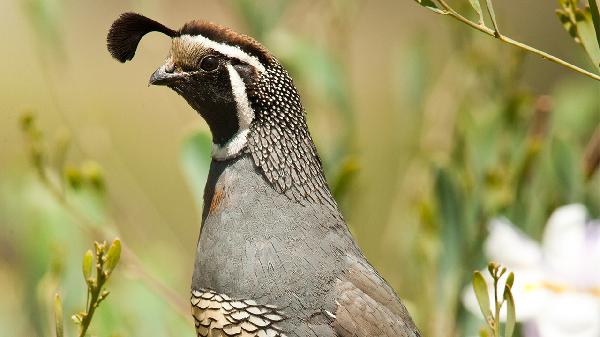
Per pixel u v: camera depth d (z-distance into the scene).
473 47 11.20
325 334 8.03
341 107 11.04
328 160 10.91
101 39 18.42
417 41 11.81
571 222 9.05
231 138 8.43
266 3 11.09
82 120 13.12
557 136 9.83
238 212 8.24
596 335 8.74
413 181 11.48
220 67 8.27
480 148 10.30
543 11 18.28
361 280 8.27
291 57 11.02
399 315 8.41
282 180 8.35
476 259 9.79
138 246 12.07
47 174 9.47
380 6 20.73
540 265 9.04
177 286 12.21
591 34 7.12
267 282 8.02
